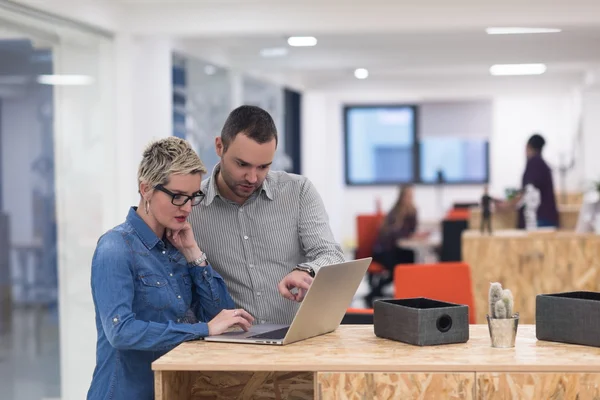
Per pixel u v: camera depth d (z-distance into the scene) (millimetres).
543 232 7109
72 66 6062
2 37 5617
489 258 6984
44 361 6137
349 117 15664
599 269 6855
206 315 3111
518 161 14945
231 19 6305
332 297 2938
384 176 15656
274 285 3270
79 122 6145
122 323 2727
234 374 3115
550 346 2820
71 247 6199
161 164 2785
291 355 2678
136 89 6445
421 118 15320
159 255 2920
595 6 6102
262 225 3250
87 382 6090
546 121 14820
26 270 6238
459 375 2549
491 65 10195
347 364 2566
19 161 6148
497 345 2799
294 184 3295
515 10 6164
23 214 6180
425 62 9531
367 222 10695
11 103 6027
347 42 8422
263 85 11297
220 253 3246
